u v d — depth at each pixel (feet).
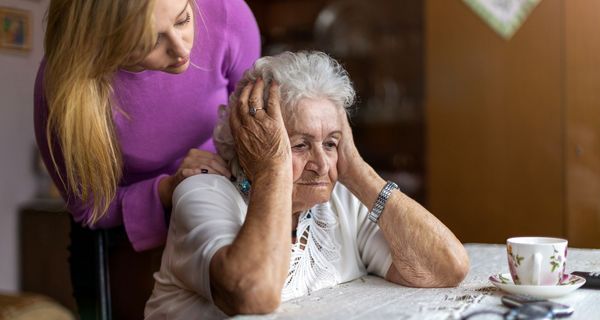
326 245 5.04
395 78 15.15
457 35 12.79
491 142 12.61
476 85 12.67
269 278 4.04
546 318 3.74
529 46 12.14
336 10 15.58
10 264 12.33
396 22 15.05
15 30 12.53
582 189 11.85
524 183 12.35
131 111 5.49
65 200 5.81
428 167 13.23
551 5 11.91
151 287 6.17
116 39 4.31
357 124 15.52
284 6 16.08
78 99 4.64
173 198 4.82
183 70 4.70
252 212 4.26
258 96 4.62
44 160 5.66
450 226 13.09
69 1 4.51
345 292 4.68
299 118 4.61
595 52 11.59
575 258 5.65
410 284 4.86
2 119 12.35
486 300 4.25
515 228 12.47
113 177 5.12
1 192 12.27
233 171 4.91
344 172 5.06
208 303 4.58
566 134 11.93
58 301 11.98
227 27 5.81
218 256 4.15
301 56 4.86
